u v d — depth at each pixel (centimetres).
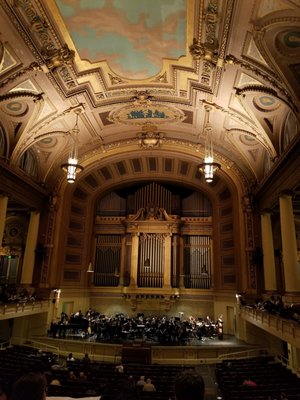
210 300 1795
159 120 1558
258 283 1542
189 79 1188
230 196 1780
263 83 986
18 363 970
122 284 1848
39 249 1645
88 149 1731
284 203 1188
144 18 924
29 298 1433
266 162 1538
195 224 1936
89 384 752
